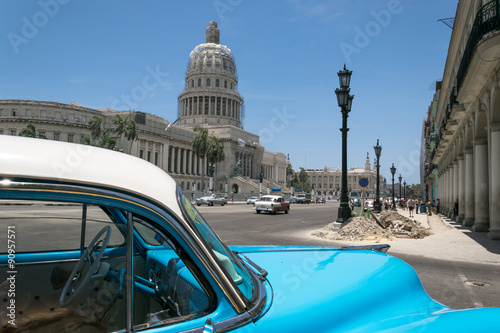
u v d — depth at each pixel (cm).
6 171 103
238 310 126
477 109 1441
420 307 172
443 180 3247
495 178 1245
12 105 7188
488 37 933
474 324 123
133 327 118
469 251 1009
